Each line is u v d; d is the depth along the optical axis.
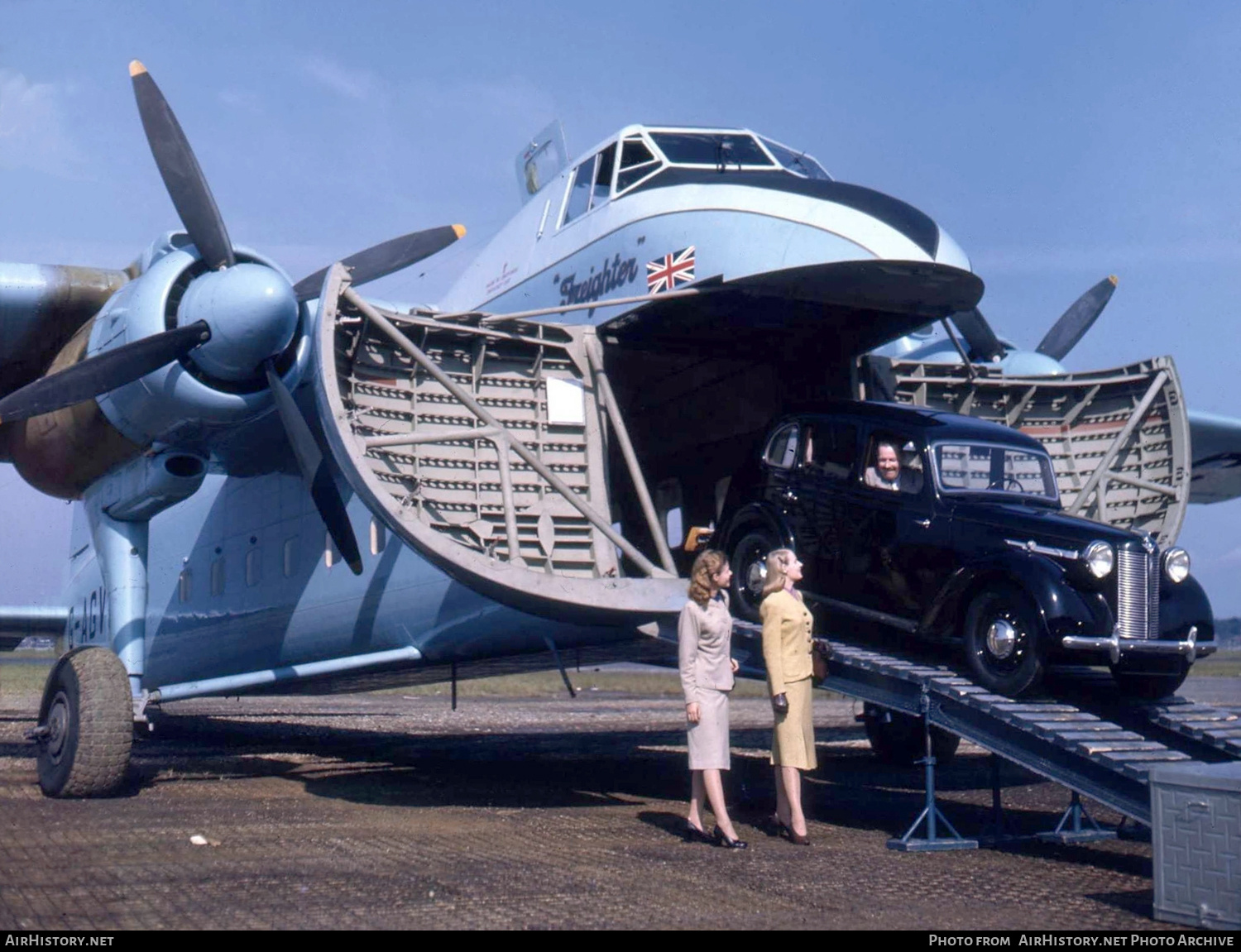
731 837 6.57
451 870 5.75
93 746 8.41
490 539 8.29
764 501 8.44
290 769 11.30
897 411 8.26
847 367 9.42
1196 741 7.09
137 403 9.01
